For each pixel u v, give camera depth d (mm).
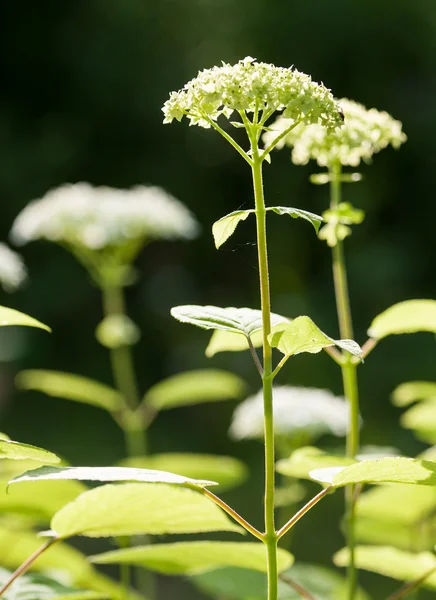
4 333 12203
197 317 1640
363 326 12203
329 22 13141
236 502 7574
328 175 2389
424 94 13195
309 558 5836
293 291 13070
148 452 10336
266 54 13469
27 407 11508
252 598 2479
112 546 6336
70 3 13844
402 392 3215
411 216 13062
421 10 13086
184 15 13547
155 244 13758
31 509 2338
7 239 13250
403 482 1533
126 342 4020
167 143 14023
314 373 11094
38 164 13570
